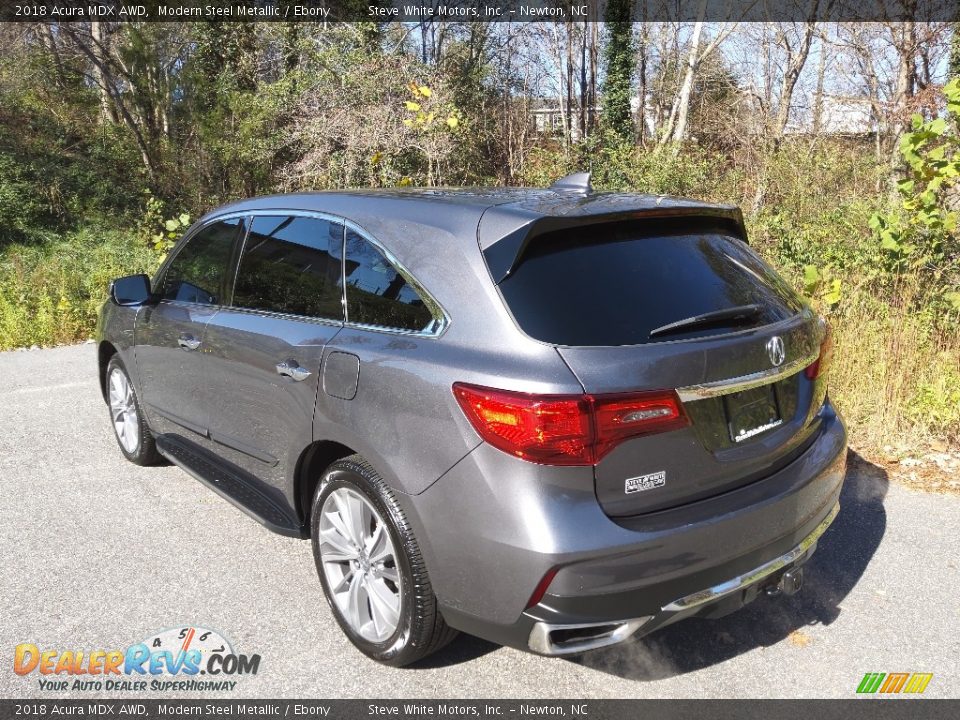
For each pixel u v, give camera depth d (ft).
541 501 7.74
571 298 8.32
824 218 33.68
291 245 11.54
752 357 8.79
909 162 19.84
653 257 9.12
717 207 10.11
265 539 13.32
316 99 51.65
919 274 20.47
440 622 8.95
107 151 81.76
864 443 16.96
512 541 7.81
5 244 66.13
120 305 15.33
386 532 9.08
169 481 15.93
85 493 15.33
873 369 18.26
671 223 9.76
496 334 8.27
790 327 9.53
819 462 9.75
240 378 11.70
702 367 8.29
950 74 53.21
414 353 8.84
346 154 47.37
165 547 13.03
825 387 10.53
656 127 101.04
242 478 12.48
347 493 9.73
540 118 111.14
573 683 9.50
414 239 9.48
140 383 15.47
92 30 78.07
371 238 10.05
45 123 81.71
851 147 50.90
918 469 15.72
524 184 65.77
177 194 74.18
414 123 38.50
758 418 9.07
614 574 7.80
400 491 8.73
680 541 8.05
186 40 69.51
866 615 10.91
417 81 48.34
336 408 9.62
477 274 8.64
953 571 12.05
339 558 10.13
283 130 56.59
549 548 7.64
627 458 7.92
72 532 13.61
